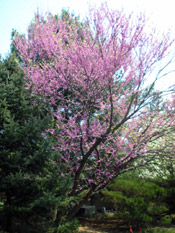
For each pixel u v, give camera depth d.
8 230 5.99
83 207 14.31
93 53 7.39
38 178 6.50
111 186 10.89
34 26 9.90
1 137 6.61
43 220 6.23
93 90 7.82
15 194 6.23
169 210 11.99
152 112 8.11
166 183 12.12
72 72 8.15
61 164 7.42
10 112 7.12
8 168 6.29
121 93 8.96
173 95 8.30
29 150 6.73
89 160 8.68
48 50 8.69
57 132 7.14
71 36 8.61
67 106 8.48
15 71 8.38
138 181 11.27
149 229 10.09
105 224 11.55
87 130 7.68
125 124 8.80
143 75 7.55
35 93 8.21
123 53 7.29
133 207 10.29
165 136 8.23
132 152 7.61
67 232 6.41
